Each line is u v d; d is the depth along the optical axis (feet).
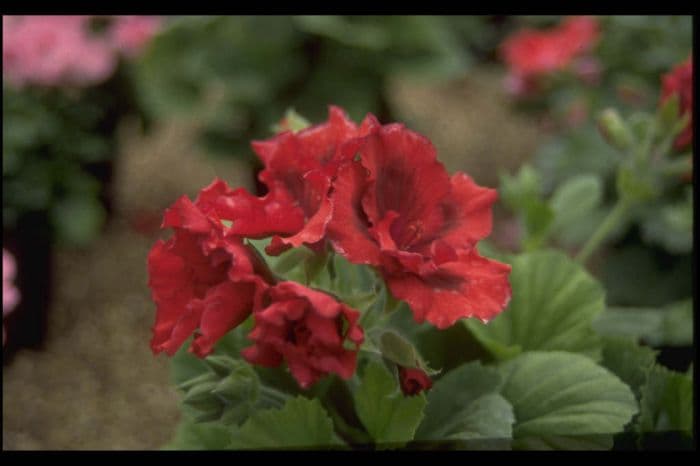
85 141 13.78
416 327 4.86
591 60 14.02
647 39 13.69
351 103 14.51
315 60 14.74
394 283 3.60
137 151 17.79
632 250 12.25
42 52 13.26
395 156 3.78
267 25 14.42
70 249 15.07
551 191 12.51
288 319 3.38
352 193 3.63
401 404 4.10
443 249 3.62
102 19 14.89
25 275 13.04
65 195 13.46
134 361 13.21
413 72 14.71
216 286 3.51
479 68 21.07
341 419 4.60
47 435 11.92
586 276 5.14
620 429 4.29
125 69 15.06
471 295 3.61
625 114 13.14
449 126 19.21
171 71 14.82
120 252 15.14
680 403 4.56
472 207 3.91
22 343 13.25
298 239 3.51
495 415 4.24
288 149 3.94
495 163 17.89
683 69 6.00
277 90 14.66
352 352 3.41
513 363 4.65
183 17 14.84
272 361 3.44
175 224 3.57
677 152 6.19
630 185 6.35
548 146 13.19
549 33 15.76
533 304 5.14
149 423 12.19
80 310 14.02
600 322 6.57
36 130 13.17
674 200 11.32
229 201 3.69
